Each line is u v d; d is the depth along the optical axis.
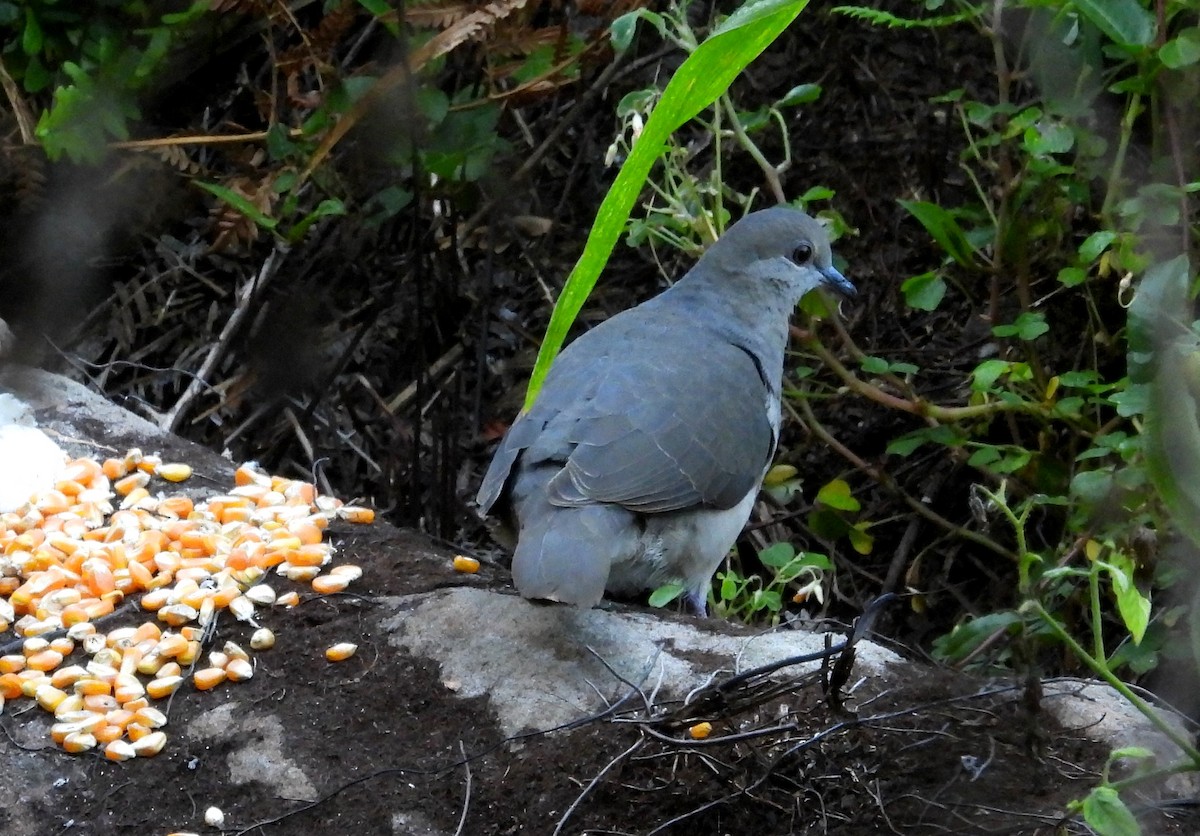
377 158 9.12
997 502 4.86
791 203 8.80
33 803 5.24
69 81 9.36
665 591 5.56
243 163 8.89
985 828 4.59
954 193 9.13
